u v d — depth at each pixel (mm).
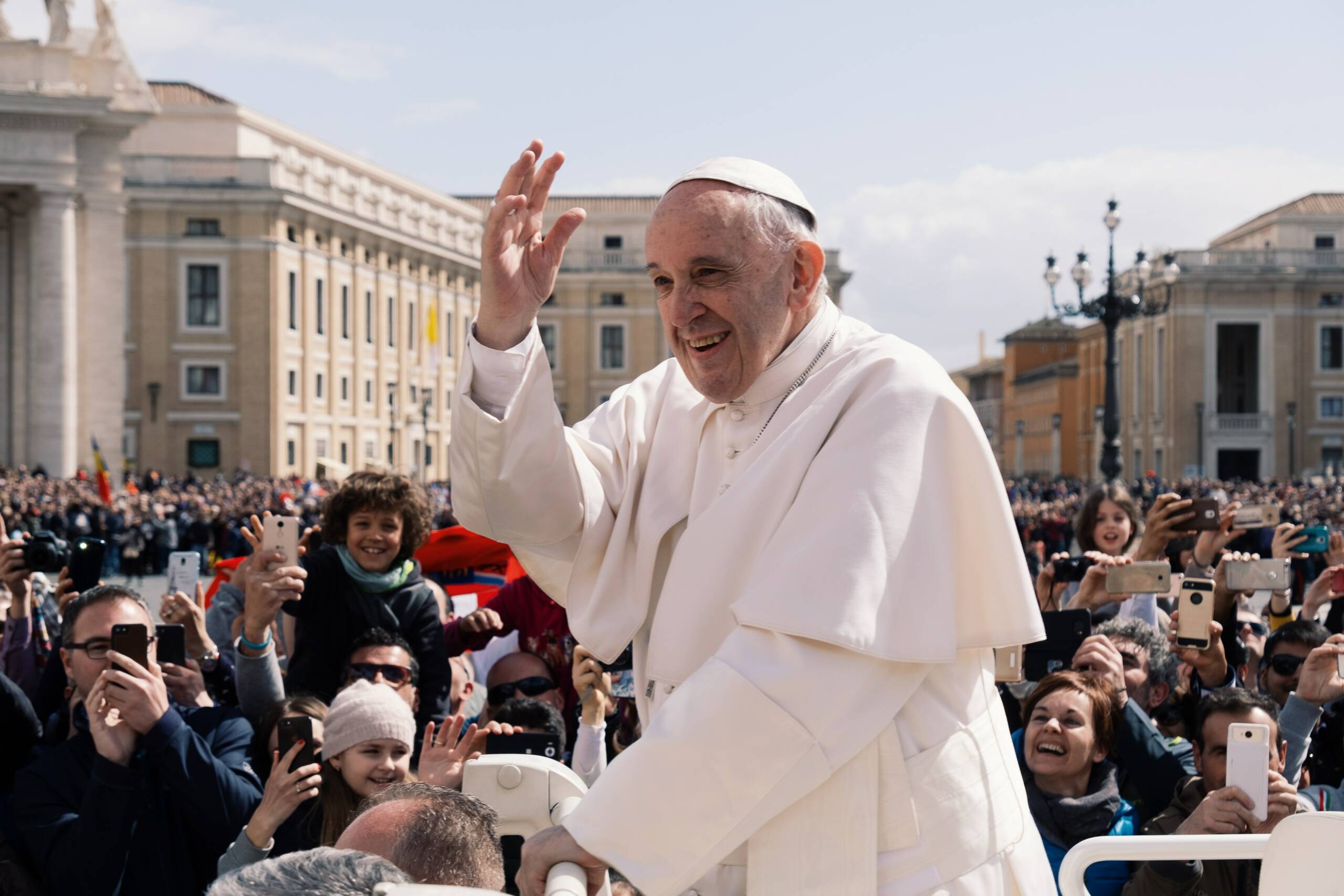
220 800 5730
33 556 8109
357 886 2330
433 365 94500
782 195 3225
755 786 2803
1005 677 4047
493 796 3551
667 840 2785
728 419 3352
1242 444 95250
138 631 5848
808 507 2977
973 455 3039
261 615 7367
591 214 110000
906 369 3088
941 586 2924
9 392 72375
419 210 99812
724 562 3111
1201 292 95312
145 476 71312
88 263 70312
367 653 7281
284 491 58469
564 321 107875
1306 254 96125
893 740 2990
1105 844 3391
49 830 5773
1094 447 120062
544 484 3354
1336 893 2787
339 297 86562
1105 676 6559
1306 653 7902
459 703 8961
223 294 79062
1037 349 162500
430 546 12984
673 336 3268
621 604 3449
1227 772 5238
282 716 6742
